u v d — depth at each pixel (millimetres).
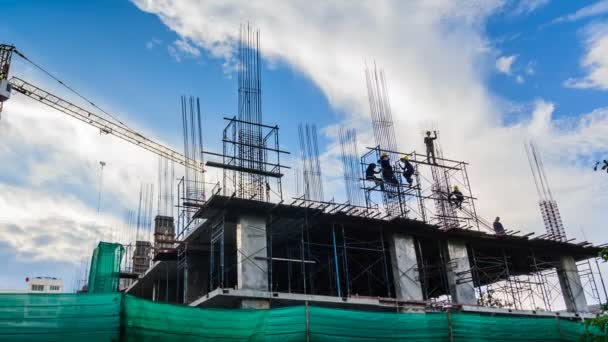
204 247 34125
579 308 36656
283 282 40344
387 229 32688
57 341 14961
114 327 15703
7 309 14789
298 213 29906
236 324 17781
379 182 35781
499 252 38688
